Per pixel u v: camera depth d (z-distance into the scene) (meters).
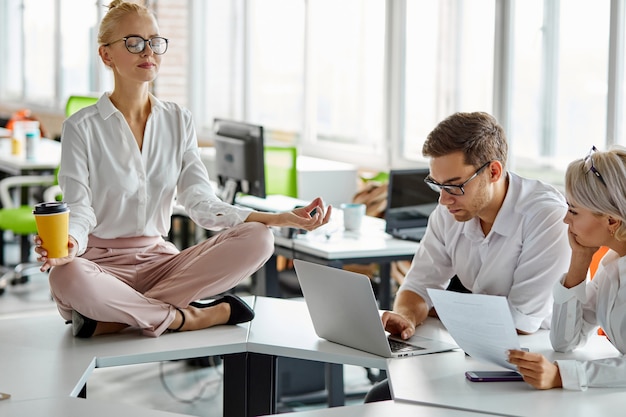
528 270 3.03
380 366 2.77
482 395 2.45
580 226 2.67
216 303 3.16
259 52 8.77
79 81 11.42
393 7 7.03
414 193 5.06
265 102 8.72
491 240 3.11
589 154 2.62
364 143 7.49
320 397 4.86
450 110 6.59
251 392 3.04
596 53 5.41
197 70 9.84
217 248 3.07
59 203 2.79
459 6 6.45
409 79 7.00
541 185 3.12
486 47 6.23
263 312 3.29
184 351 2.85
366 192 6.36
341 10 7.63
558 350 2.85
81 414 2.31
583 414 2.30
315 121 8.03
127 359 2.78
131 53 3.09
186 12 9.77
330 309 2.87
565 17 5.61
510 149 6.06
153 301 3.00
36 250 2.80
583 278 2.79
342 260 4.55
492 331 2.53
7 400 2.40
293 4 8.19
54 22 11.77
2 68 13.34
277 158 6.27
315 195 6.66
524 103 5.94
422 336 3.03
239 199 5.82
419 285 3.28
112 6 3.19
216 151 5.66
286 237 4.86
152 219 3.25
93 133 3.13
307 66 8.00
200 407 4.80
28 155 7.45
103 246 3.19
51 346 2.87
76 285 2.86
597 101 5.42
